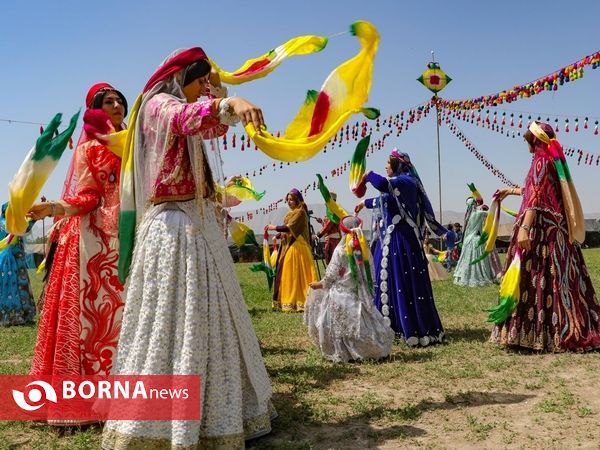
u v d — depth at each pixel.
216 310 3.22
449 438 3.43
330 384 4.66
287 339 6.74
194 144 3.26
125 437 3.04
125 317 3.24
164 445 3.04
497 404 4.03
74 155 4.08
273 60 3.60
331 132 3.21
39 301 4.29
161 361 3.09
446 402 4.12
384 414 3.85
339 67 3.29
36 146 3.48
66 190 4.15
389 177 6.70
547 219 5.64
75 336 3.87
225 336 3.25
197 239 3.25
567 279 5.59
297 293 9.70
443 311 8.38
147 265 3.21
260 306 10.51
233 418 3.16
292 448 3.28
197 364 3.07
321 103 3.23
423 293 6.27
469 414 3.83
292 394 4.38
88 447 3.42
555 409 3.84
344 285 5.63
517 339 5.58
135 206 3.33
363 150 6.10
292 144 3.04
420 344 6.09
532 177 5.71
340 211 5.85
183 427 2.98
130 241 3.34
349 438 3.48
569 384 4.45
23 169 3.48
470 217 12.76
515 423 3.64
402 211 6.45
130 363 3.14
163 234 3.22
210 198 3.49
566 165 5.64
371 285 5.66
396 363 5.32
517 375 4.75
